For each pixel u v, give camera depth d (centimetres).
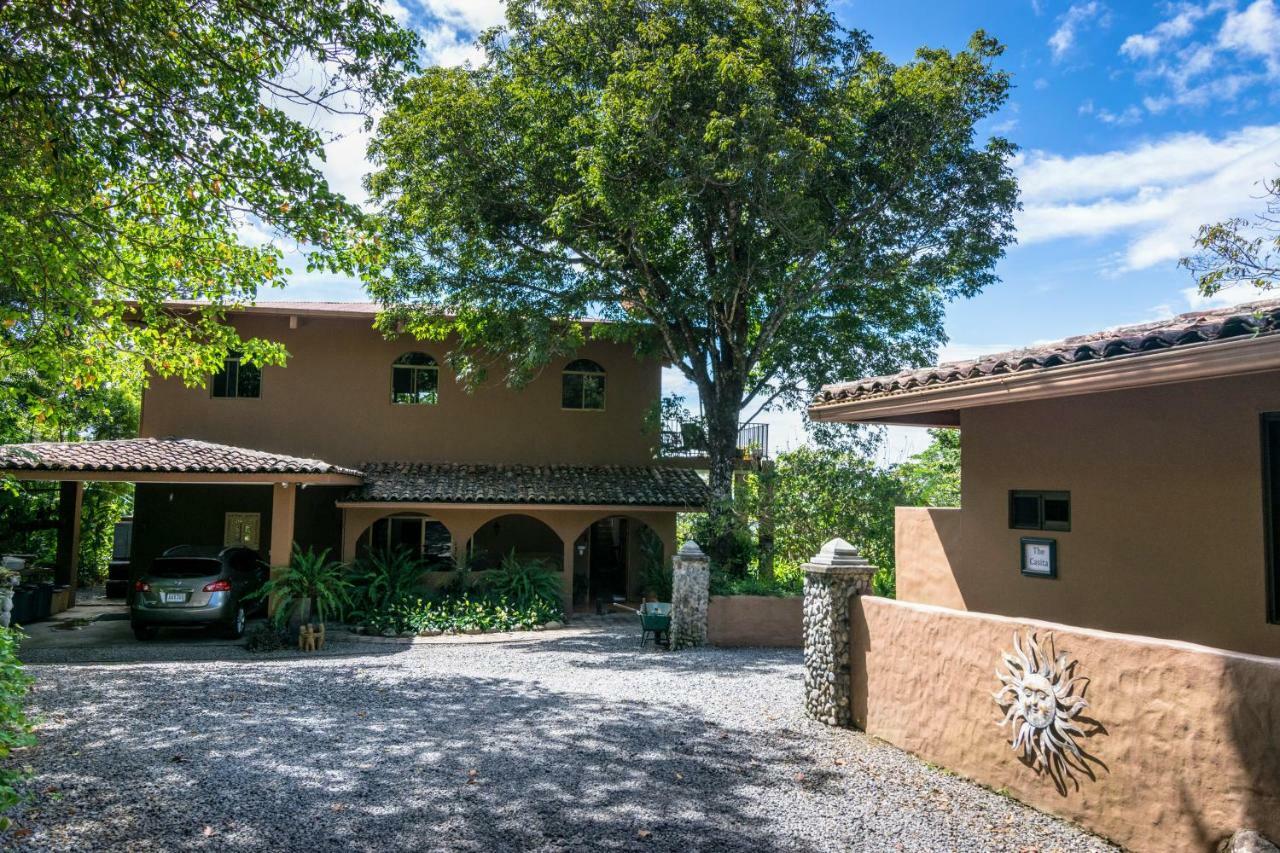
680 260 1777
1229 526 577
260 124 844
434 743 668
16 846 428
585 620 1747
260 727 710
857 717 725
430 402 1920
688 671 1062
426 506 1644
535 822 498
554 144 1598
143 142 812
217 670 1031
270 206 869
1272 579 549
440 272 1703
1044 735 520
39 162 789
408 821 493
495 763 614
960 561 827
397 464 1848
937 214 1655
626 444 1997
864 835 486
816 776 591
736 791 559
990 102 1630
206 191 894
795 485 1541
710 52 1429
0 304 998
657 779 582
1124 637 476
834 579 746
